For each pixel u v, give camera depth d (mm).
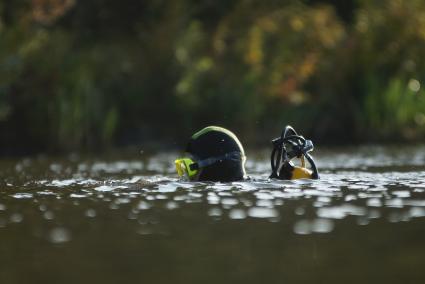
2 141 66938
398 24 79312
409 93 73875
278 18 79875
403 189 26000
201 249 15242
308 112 75625
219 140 28547
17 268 13664
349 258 14203
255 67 76625
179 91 73625
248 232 17172
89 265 13859
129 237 16734
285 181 28312
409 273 12898
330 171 35188
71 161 48531
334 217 19375
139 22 83312
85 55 73000
